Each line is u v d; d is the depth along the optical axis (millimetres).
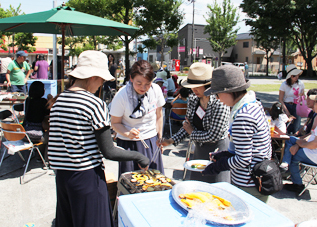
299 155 3438
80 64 1708
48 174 3996
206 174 2008
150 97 2447
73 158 1641
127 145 2461
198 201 1335
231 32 36312
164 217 1197
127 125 2447
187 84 2332
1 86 8312
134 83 2236
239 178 1932
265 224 1175
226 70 1772
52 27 5633
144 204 1315
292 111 5211
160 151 2600
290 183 3715
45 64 8969
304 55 27656
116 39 14344
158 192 1458
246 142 1751
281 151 3936
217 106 2293
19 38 23484
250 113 1757
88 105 1622
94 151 1694
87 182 1676
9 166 4250
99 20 4520
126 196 1394
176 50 48531
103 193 1769
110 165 4418
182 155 4965
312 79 24688
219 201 1360
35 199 3264
